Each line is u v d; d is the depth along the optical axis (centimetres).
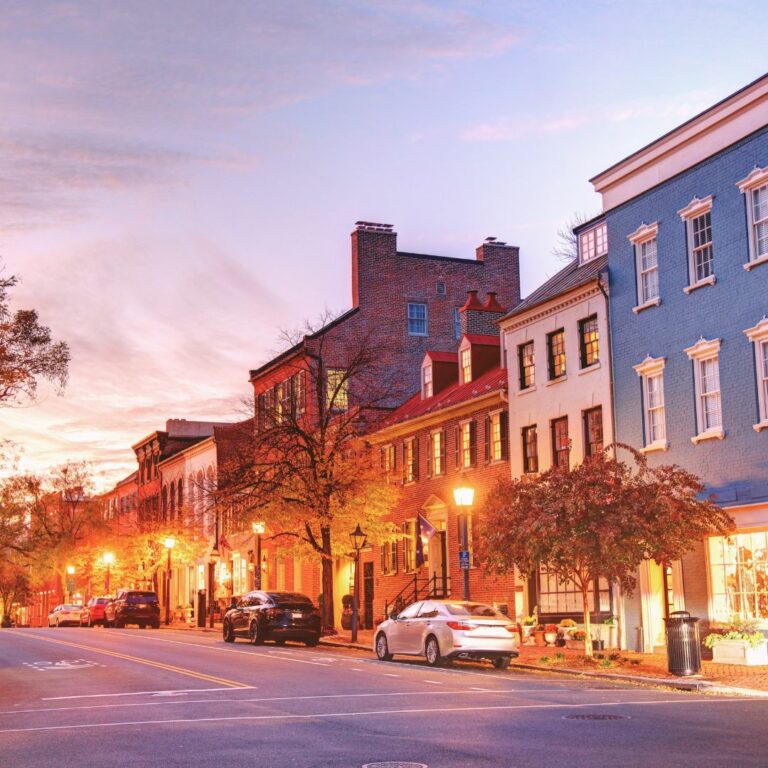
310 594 5191
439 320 5341
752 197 2664
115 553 6962
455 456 4028
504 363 3769
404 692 1875
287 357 5294
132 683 2123
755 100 2638
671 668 2142
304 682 2083
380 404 5062
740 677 2091
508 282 5534
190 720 1520
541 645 3164
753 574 2562
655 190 3019
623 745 1214
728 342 2698
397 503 4319
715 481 2708
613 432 3128
